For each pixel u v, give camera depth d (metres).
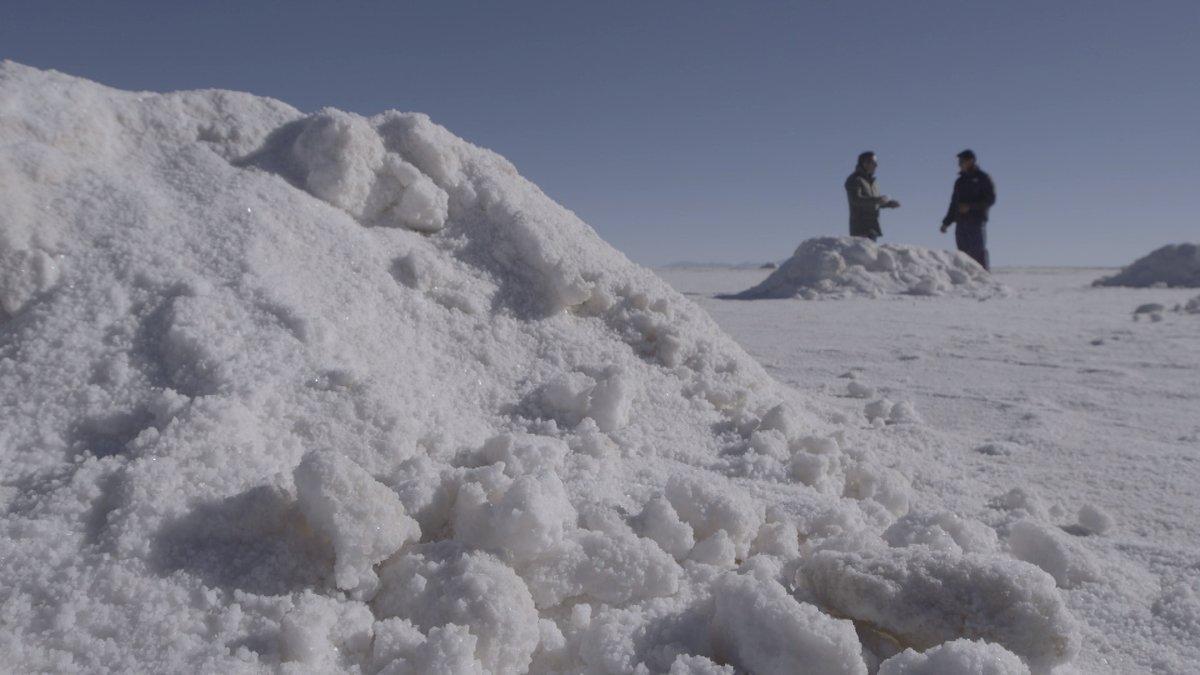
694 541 2.02
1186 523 2.71
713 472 2.62
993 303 12.28
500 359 2.96
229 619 1.54
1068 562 2.10
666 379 3.23
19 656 1.42
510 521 1.74
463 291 3.14
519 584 1.63
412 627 1.57
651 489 2.33
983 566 1.63
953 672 1.35
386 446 2.20
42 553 1.65
